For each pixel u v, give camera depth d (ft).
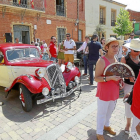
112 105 9.14
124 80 9.81
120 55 21.26
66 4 48.73
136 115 6.01
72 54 24.31
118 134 9.62
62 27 48.39
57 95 12.95
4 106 13.99
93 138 9.23
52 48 24.25
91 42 18.78
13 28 36.52
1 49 15.48
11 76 15.47
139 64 9.00
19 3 36.22
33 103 14.32
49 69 13.14
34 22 40.37
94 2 59.98
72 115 12.05
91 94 16.42
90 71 19.61
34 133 9.81
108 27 68.80
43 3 41.22
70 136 9.46
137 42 8.68
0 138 9.36
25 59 16.65
